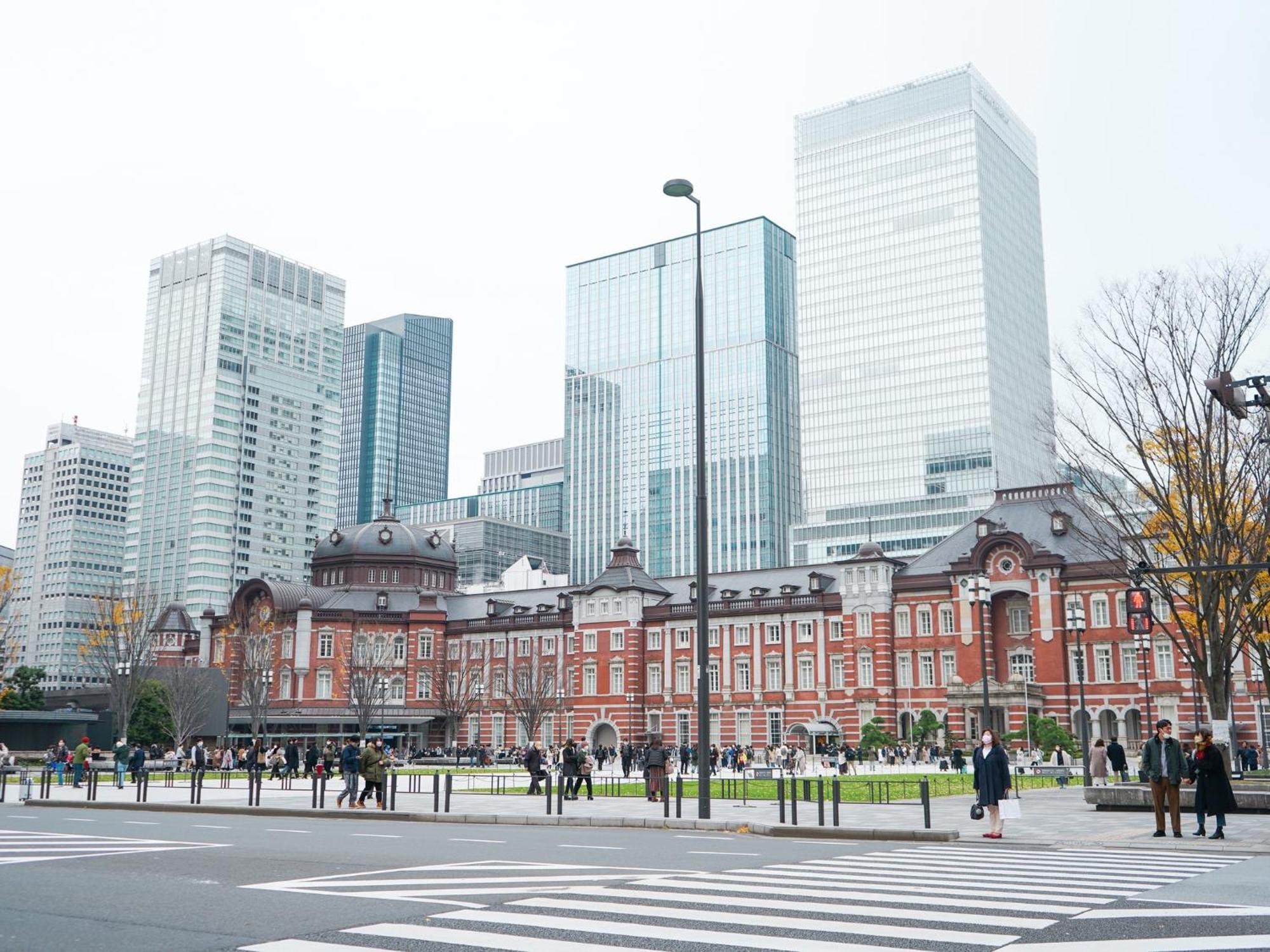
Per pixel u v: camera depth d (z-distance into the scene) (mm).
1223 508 33188
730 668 96375
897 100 193375
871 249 191500
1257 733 72062
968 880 16766
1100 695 78625
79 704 102375
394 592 112250
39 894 14930
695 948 11172
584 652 102812
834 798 25938
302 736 102750
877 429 185250
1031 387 191250
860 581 90375
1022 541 82375
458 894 14789
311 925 12406
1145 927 12539
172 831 25656
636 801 37906
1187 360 34156
